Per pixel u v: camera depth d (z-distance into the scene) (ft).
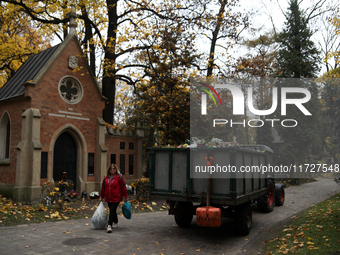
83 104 44.88
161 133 54.65
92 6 56.95
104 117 60.49
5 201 36.96
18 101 40.27
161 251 19.35
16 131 40.04
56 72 41.52
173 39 51.11
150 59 52.26
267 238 22.52
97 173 45.57
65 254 18.24
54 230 24.45
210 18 57.98
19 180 36.27
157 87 50.31
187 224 26.50
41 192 36.37
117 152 52.49
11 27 68.95
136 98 75.61
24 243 20.42
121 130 53.62
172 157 23.81
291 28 79.87
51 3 55.77
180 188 23.22
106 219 25.52
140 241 21.65
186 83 52.29
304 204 41.14
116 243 20.93
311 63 77.71
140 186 40.11
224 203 21.17
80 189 43.16
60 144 42.45
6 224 25.50
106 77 60.44
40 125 38.96
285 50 79.66
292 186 66.54
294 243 19.16
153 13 57.98
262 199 33.99
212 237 23.47
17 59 60.64
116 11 62.13
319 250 17.25
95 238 22.15
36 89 38.88
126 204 25.79
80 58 45.01
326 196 48.26
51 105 40.55
